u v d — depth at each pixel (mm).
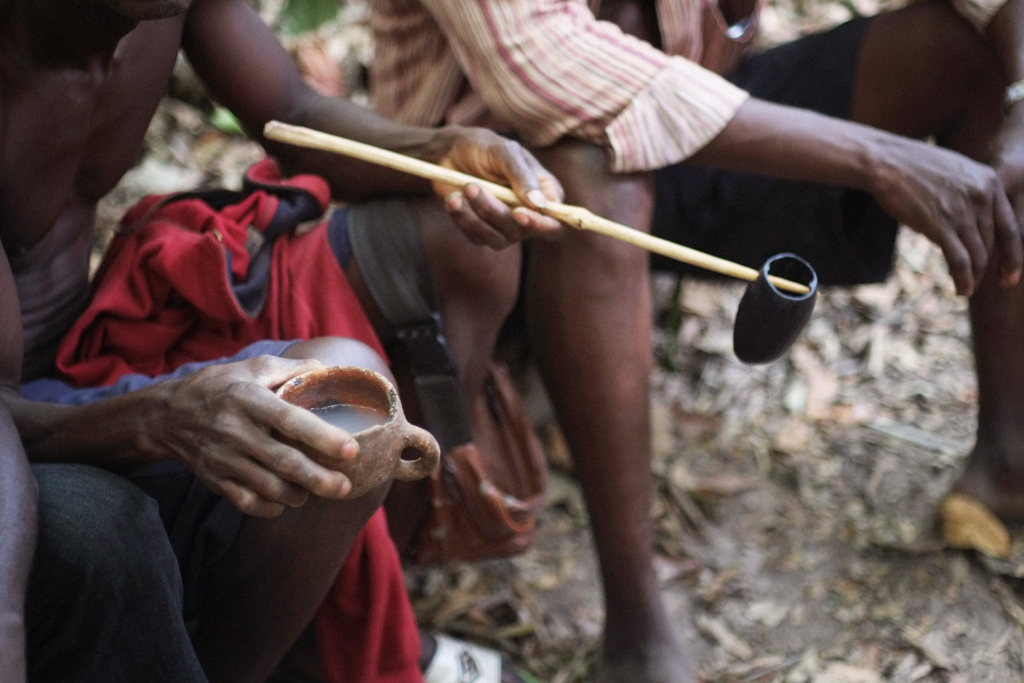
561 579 4379
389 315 3480
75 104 2998
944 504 4371
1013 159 3615
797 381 5168
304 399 2549
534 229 3078
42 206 3092
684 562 4398
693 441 4906
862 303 5520
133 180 5730
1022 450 4215
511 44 3428
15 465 2393
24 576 2273
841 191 4184
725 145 3523
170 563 2615
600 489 3662
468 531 3635
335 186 3838
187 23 3688
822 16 6844
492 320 3699
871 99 4199
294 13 5441
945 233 3510
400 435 2453
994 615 4152
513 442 3857
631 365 3561
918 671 3982
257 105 3820
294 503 2447
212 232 3283
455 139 3396
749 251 4445
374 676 3146
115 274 3256
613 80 3432
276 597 2873
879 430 4906
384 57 4273
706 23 4094
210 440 2420
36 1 2812
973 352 4250
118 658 2609
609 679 3732
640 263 3551
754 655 4078
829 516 4555
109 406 2576
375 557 3027
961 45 3955
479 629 4188
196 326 3355
